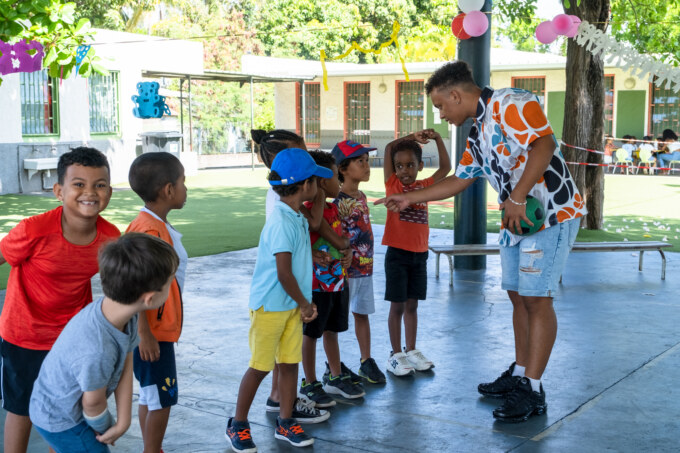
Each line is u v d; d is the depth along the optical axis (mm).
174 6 35719
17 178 16609
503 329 5930
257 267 3736
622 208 14062
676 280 7836
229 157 26109
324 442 3793
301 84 23922
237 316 6320
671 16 12508
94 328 2371
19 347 3096
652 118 22984
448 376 4820
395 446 3740
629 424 4008
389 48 33719
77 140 17906
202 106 34062
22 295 3070
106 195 3062
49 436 2486
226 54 35406
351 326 6062
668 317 6285
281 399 3812
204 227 11461
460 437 3848
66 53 4906
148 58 19875
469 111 4145
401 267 4766
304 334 4207
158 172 3266
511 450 3682
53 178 17484
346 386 4430
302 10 35156
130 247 2328
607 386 4598
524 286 4055
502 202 4168
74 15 4969
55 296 3074
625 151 21141
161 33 34406
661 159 21391
